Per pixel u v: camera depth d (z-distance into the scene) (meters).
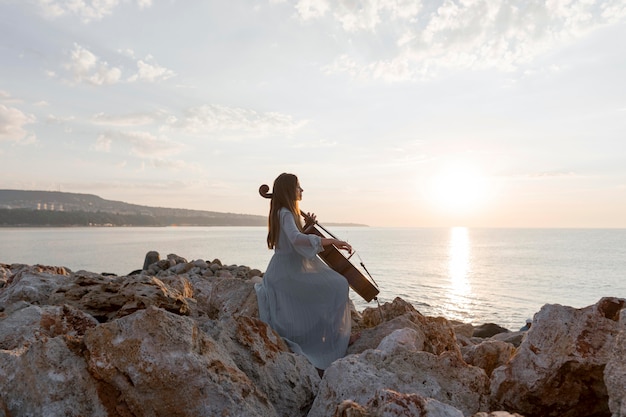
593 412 3.15
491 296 36.16
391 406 2.36
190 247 111.62
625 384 2.54
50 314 4.15
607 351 3.11
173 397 2.74
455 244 159.00
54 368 2.78
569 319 3.36
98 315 4.95
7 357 2.94
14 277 6.82
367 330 4.83
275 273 4.57
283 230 4.51
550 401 3.15
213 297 5.54
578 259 84.38
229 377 2.95
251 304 4.96
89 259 71.56
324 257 4.80
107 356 2.82
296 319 4.39
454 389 3.27
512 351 4.21
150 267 17.44
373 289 4.72
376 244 155.62
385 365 3.38
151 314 2.96
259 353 3.59
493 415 2.42
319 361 4.25
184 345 2.89
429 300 33.22
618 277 53.22
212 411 2.72
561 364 3.09
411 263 70.81
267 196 4.68
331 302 4.43
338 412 2.47
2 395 2.73
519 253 104.38
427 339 4.69
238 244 131.12
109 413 2.70
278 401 3.42
